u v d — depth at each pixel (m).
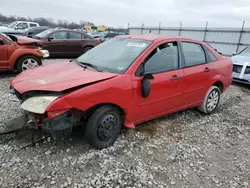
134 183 2.48
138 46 3.47
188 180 2.63
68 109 2.55
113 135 3.11
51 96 2.58
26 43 6.90
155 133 3.63
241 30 16.41
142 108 3.28
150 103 3.36
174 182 2.57
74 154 2.88
